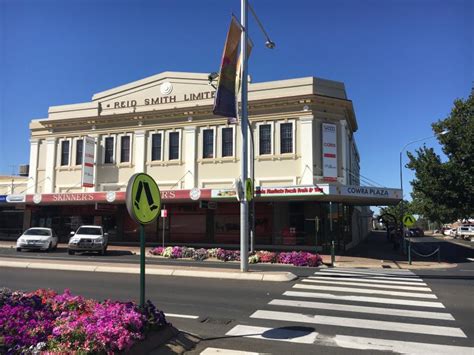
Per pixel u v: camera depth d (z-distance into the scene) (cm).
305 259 1978
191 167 2981
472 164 3055
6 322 537
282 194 2425
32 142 3503
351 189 2377
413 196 6153
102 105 3309
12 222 3662
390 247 3459
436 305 939
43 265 1600
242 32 1522
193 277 1367
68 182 3331
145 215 648
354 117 3112
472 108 3136
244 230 1448
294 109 2766
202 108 2984
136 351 548
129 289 1127
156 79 3169
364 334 700
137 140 3164
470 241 5500
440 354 603
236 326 747
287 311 869
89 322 552
